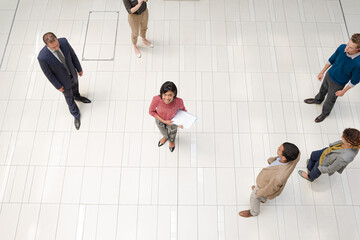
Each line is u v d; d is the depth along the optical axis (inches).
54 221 132.9
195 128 154.6
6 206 135.5
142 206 136.6
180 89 164.6
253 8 190.1
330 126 155.5
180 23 185.0
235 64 172.2
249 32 182.5
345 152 108.8
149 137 151.9
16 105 158.9
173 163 145.9
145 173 143.5
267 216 134.6
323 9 190.1
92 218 133.8
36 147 148.5
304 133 153.8
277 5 190.5
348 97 162.9
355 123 156.2
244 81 167.3
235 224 133.2
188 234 131.4
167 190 140.0
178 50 176.2
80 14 186.7
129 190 139.6
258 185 108.1
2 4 188.2
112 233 131.2
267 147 150.3
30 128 153.2
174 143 148.6
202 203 137.5
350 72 125.5
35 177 141.7
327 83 140.7
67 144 149.6
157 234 131.3
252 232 131.7
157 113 121.0
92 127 153.9
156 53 175.0
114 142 150.3
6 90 162.6
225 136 152.9
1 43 176.2
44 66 120.3
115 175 142.8
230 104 161.0
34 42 177.0
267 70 170.9
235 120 156.7
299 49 177.5
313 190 139.6
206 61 173.0
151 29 182.9
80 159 146.1
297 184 140.9
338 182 141.3
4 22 182.9
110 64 171.3
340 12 189.5
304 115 158.6
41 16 185.5
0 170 142.9
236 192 139.8
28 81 165.3
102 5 189.5
